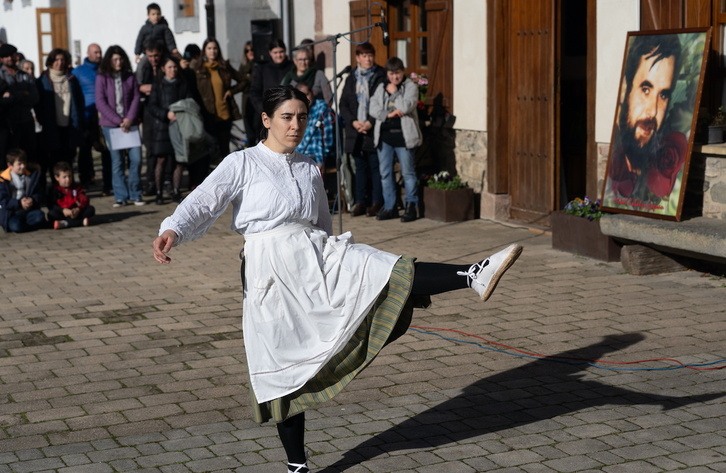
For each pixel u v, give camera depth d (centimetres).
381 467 431
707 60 754
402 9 1205
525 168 1020
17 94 1183
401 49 1214
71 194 1067
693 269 796
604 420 481
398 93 1038
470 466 430
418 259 867
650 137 787
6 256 923
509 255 373
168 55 1225
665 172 771
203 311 711
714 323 646
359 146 1081
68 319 693
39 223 1049
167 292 771
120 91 1194
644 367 562
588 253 846
